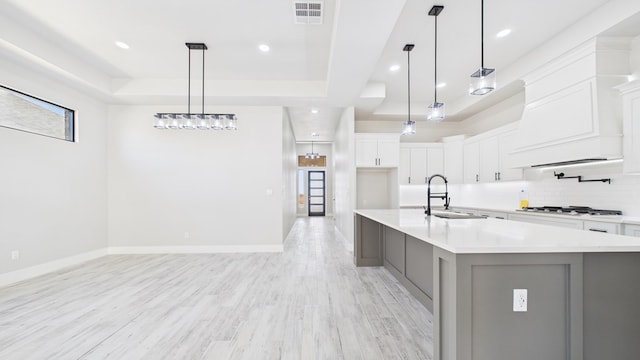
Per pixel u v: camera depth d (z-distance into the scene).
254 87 4.51
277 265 4.07
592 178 3.36
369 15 2.38
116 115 4.87
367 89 4.67
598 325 1.46
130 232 4.88
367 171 6.12
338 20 2.46
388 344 1.98
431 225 2.19
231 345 1.97
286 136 5.86
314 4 2.61
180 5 2.65
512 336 1.41
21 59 3.24
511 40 3.29
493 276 1.41
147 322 2.31
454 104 5.76
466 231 1.86
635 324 1.47
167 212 4.93
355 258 4.03
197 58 3.74
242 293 2.96
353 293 2.95
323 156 11.53
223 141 5.02
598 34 2.68
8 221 3.30
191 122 3.68
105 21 2.91
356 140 5.33
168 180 4.94
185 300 2.77
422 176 5.97
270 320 2.35
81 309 2.56
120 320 2.35
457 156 5.77
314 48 3.48
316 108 5.49
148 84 4.41
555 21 2.90
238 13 2.77
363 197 6.10
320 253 4.84
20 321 2.33
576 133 2.89
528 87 3.61
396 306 2.62
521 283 1.42
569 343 1.43
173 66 3.99
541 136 3.35
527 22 2.93
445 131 6.50
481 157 5.16
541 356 1.43
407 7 2.68
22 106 3.51
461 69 4.17
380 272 3.71
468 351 1.38
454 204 6.11
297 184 11.49
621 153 2.66
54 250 3.85
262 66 3.99
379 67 4.10
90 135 4.46
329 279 3.42
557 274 1.44
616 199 3.10
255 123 5.05
